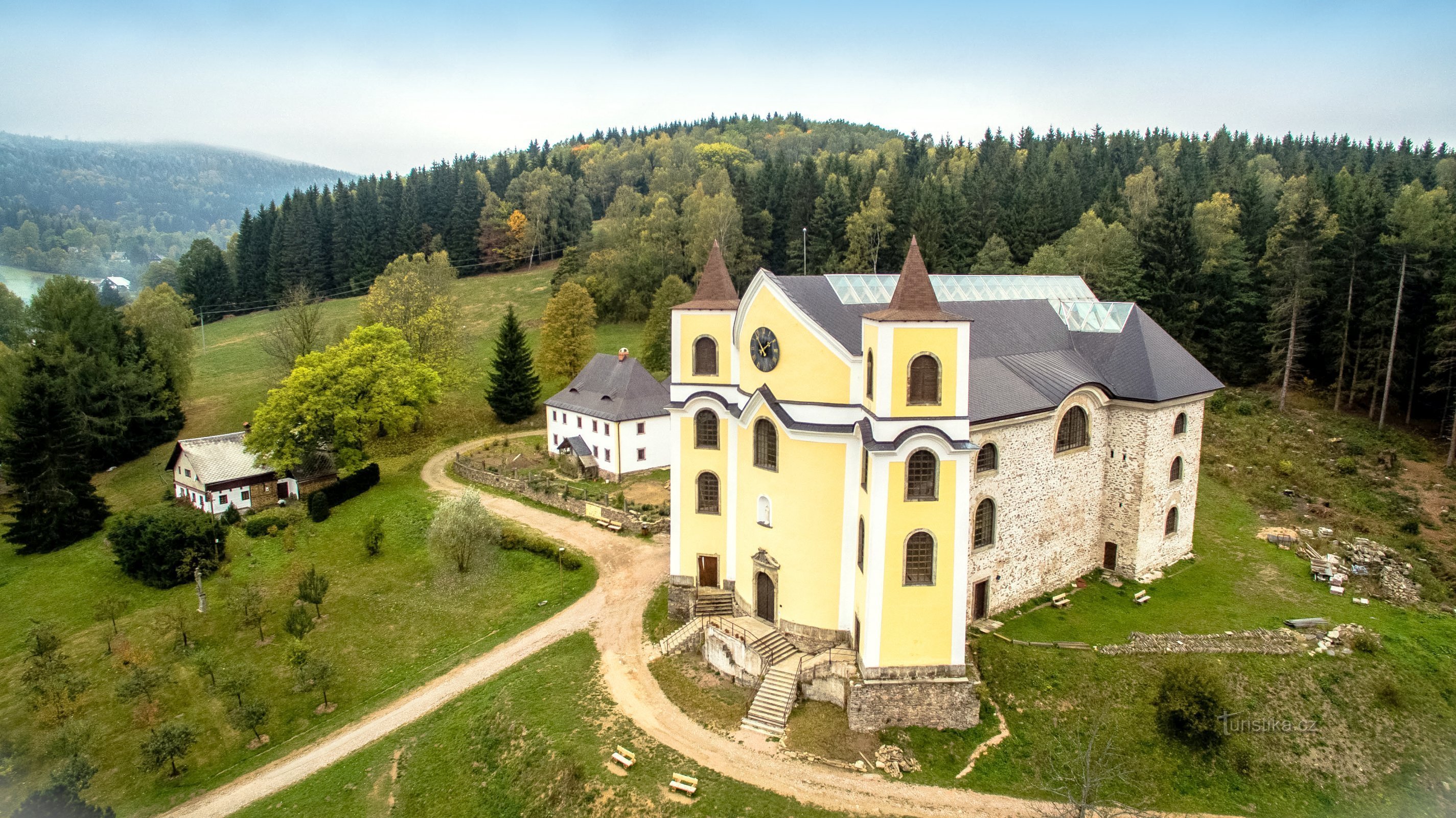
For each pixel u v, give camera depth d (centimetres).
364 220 16562
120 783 4003
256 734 4300
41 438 7000
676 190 17288
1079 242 9362
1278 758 3678
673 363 4700
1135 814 3375
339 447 7688
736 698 4028
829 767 3466
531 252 17100
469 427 9650
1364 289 7894
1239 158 15288
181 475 7831
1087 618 4516
